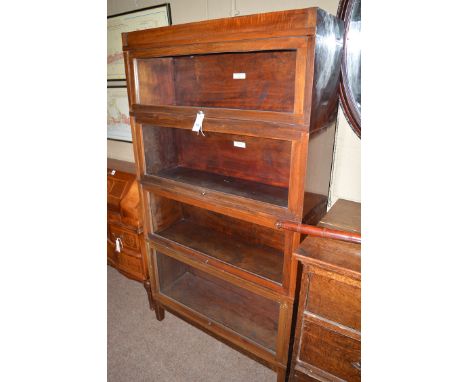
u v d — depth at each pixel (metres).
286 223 1.14
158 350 1.70
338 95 1.36
